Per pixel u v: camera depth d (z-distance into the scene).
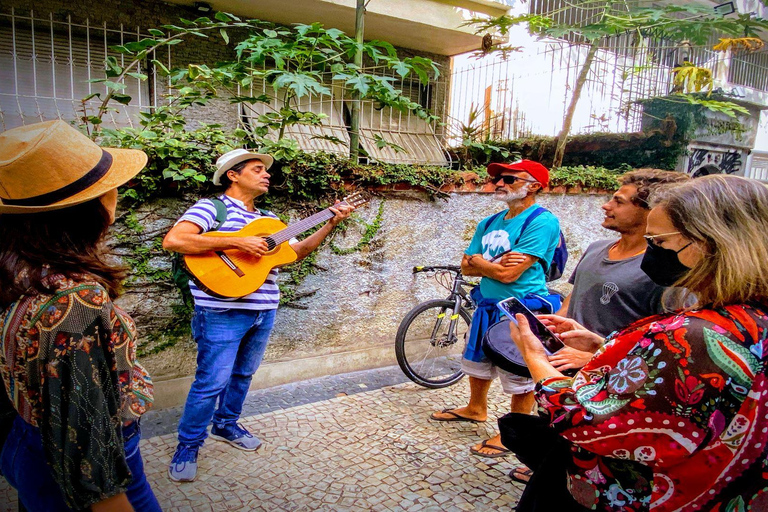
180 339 3.47
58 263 1.15
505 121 7.00
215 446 2.99
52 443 1.08
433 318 4.58
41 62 5.33
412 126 6.68
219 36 6.29
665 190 1.21
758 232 1.01
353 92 4.30
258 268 2.76
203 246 2.57
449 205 4.52
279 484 2.64
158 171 3.21
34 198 1.12
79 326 1.10
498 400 3.84
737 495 1.03
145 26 5.88
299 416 3.41
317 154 3.86
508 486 2.72
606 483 1.16
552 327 1.85
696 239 1.06
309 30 3.78
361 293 4.19
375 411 3.55
